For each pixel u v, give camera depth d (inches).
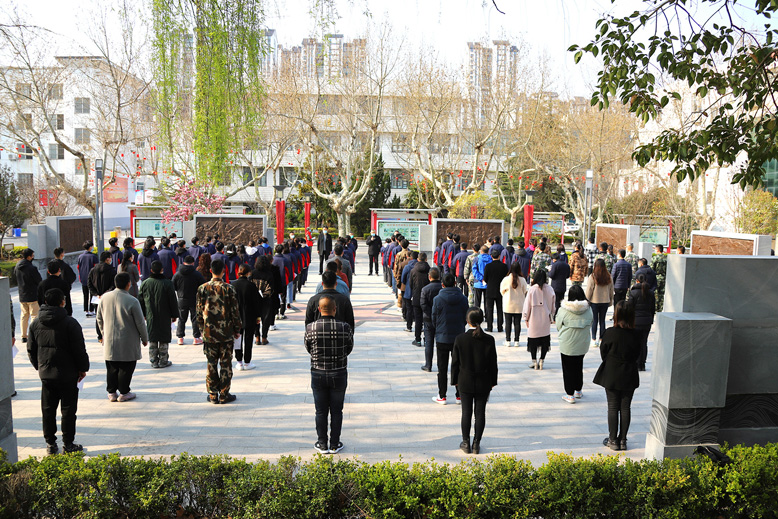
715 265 211.6
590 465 169.5
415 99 1122.7
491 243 581.9
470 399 224.7
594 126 1069.8
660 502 164.7
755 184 230.5
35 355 218.2
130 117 1067.9
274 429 249.9
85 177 906.7
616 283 457.7
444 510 155.6
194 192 974.4
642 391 316.8
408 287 451.5
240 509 157.2
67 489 156.3
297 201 1738.4
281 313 509.4
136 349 282.0
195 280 403.2
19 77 879.7
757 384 216.1
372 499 155.5
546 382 327.0
